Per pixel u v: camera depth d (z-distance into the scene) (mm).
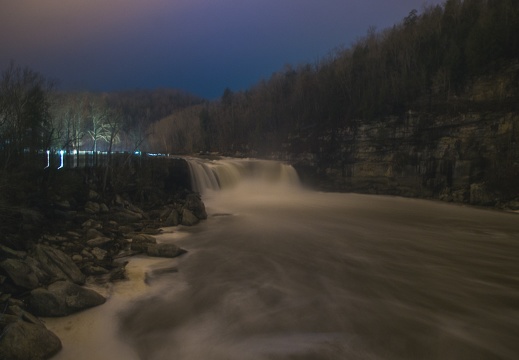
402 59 48219
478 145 33531
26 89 23578
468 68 35781
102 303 10703
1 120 20625
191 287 12391
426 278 13859
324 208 31875
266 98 78188
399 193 38750
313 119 52344
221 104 100688
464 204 33281
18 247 13625
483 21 38188
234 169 41469
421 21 57969
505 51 33531
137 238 17266
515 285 13148
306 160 49062
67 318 9719
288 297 11719
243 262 15438
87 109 38719
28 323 8094
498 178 31984
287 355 8352
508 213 29438
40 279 10938
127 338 9023
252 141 67750
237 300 11375
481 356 8523
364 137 42156
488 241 20266
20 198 17438
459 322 10172
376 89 44500
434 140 36406
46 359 7844
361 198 37812
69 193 21438
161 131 101625
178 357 8289
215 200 34938
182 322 9891
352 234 21719
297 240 19859
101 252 14695
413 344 8953
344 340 9070
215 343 8891
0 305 9320
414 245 19188
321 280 13391
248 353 8430
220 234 20797
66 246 14805
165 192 31672
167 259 15305
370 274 14195
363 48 60906
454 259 16547
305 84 63094
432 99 37844
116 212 21609
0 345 7344
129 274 13266
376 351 8609
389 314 10602
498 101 32969
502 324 10078
